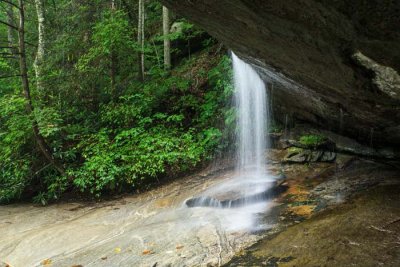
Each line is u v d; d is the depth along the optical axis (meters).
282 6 2.62
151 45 12.48
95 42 10.28
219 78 9.28
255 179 6.29
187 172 7.70
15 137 8.33
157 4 13.57
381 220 3.80
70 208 7.14
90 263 4.18
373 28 2.29
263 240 3.97
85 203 7.40
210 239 4.24
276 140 7.45
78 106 10.35
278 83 5.64
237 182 6.31
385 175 5.34
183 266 3.71
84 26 10.97
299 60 3.58
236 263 3.56
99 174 7.47
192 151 7.89
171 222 5.11
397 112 3.71
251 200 5.39
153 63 12.02
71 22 11.09
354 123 5.21
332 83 3.76
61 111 9.60
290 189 5.58
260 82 6.76
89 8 11.22
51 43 10.63
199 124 8.94
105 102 10.49
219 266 3.57
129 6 13.04
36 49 11.96
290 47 3.33
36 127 7.97
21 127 8.23
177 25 12.05
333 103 4.73
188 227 4.76
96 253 4.45
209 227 4.62
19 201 8.28
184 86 9.88
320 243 3.59
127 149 8.06
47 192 8.08
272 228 4.27
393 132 4.73
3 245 5.41
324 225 3.96
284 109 6.90
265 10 2.80
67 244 5.07
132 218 5.81
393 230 3.55
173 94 10.17
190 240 4.32
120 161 8.02
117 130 9.18
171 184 7.30
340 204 4.55
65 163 8.50
